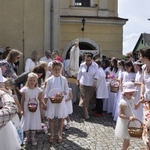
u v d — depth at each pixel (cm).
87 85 869
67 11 1783
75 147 598
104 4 1828
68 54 1747
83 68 880
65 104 688
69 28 1756
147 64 516
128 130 471
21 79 668
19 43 1306
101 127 770
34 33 1316
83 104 869
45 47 1320
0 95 319
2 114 258
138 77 710
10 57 679
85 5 1827
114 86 854
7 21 1302
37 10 1317
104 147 601
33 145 606
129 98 499
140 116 664
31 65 925
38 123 609
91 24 1781
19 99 655
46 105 625
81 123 814
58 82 625
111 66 953
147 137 449
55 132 707
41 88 668
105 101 980
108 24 1797
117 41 1814
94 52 1770
